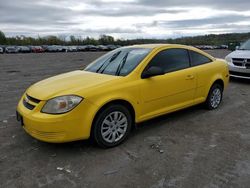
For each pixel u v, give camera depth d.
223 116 5.38
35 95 3.76
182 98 4.96
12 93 7.88
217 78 5.67
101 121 3.76
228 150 3.81
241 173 3.19
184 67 5.02
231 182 3.00
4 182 3.04
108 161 3.52
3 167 3.37
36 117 3.50
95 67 4.91
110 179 3.09
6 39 79.75
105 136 3.86
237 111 5.74
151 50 4.65
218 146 3.95
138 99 4.16
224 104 6.33
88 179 3.10
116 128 3.97
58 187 2.95
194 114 5.49
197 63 5.34
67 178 3.12
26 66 17.94
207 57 5.67
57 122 3.44
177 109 4.91
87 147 3.93
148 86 4.27
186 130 4.61
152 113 4.46
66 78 4.27
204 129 4.65
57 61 23.31
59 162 3.50
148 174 3.19
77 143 4.07
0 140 4.20
